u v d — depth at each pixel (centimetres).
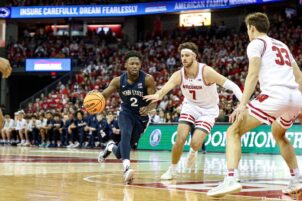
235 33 2841
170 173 676
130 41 3136
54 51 3000
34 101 2577
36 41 3123
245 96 457
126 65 637
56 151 1543
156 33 3066
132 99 645
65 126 1931
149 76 646
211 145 1565
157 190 533
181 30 2973
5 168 811
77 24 3253
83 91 2455
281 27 2617
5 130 2175
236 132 468
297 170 529
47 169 807
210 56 2572
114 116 1764
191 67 646
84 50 2988
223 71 2316
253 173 818
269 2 2520
